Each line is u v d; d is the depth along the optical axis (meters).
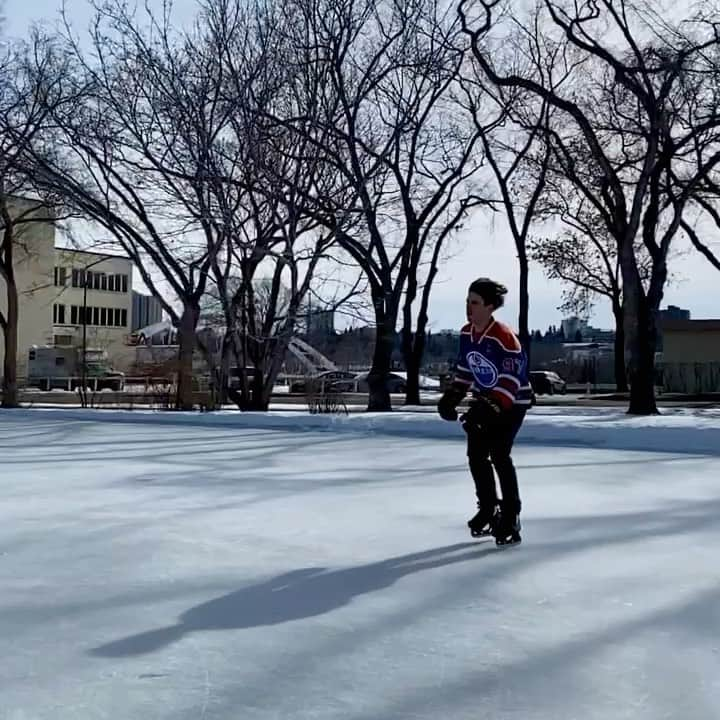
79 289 77.19
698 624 4.63
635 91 23.91
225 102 24.39
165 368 27.20
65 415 23.42
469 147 30.98
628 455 13.63
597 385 69.69
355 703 3.56
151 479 10.41
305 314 25.88
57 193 27.19
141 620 4.69
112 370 59.59
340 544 6.63
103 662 4.04
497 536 6.58
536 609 4.92
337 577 5.63
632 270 24.73
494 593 5.26
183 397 25.38
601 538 6.88
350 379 32.78
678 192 29.19
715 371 53.81
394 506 8.37
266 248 24.86
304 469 11.48
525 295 31.53
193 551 6.37
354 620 4.71
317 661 4.06
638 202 24.44
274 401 41.47
